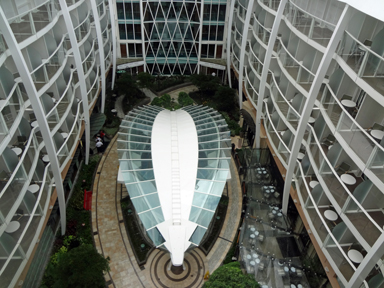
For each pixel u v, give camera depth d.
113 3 39.72
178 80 45.31
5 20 13.96
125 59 44.25
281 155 24.80
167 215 20.45
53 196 21.91
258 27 30.11
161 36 42.19
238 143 34.47
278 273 19.62
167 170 22.77
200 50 43.12
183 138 25.56
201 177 22.77
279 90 24.28
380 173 13.52
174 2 39.62
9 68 18.70
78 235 23.86
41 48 21.09
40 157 21.64
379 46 13.62
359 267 14.26
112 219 25.56
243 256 20.62
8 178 15.89
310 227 19.58
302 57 22.70
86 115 27.78
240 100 36.88
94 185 28.72
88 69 30.19
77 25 26.70
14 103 16.84
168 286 21.12
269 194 25.75
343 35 15.67
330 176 18.05
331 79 17.48
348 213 15.85
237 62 39.12
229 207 27.14
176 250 18.62
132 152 24.38
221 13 41.16
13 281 15.84
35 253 19.83
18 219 17.38
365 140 15.30
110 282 21.17
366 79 14.15
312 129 19.61
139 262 22.27
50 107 20.73
